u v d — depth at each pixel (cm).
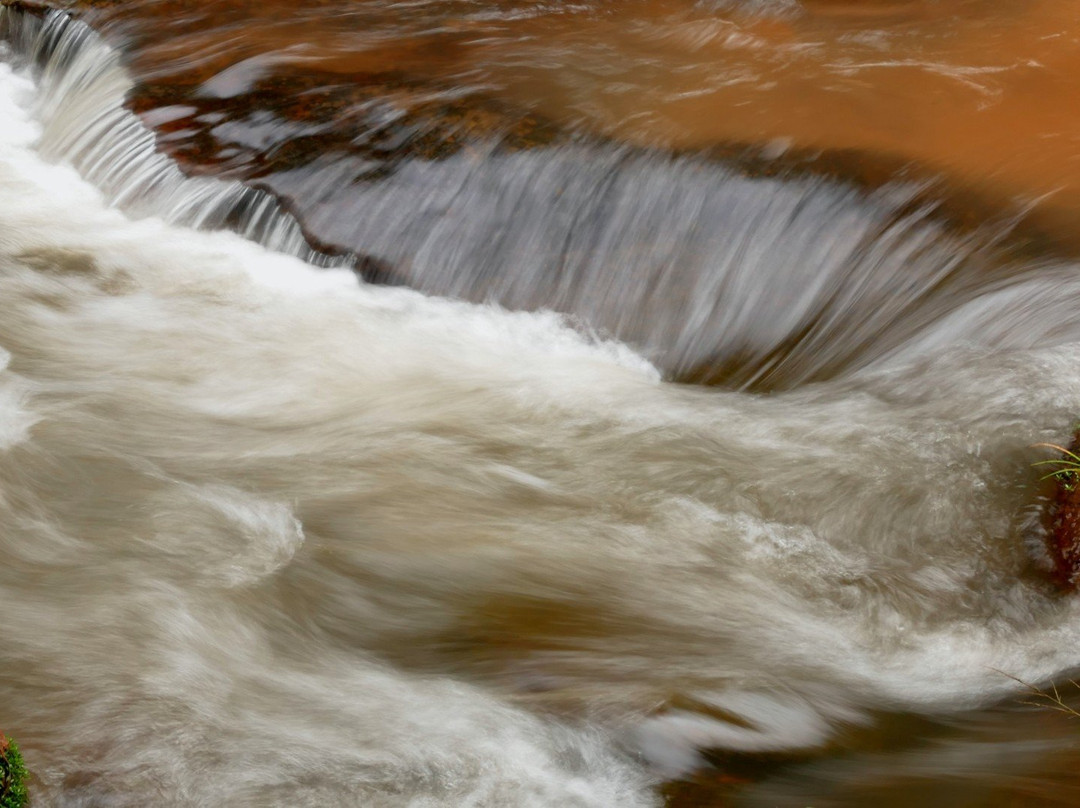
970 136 734
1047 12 952
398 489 553
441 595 481
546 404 619
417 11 963
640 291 673
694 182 688
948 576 483
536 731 402
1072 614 456
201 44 913
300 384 640
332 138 763
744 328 655
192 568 493
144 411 614
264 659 441
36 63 1016
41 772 376
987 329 599
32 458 565
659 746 393
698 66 845
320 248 720
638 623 465
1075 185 673
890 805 363
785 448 569
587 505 541
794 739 400
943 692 432
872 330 632
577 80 818
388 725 405
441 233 710
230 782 377
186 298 713
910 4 979
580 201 698
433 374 646
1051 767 377
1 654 432
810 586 487
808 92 799
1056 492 496
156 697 414
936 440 548
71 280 727
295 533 518
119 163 827
